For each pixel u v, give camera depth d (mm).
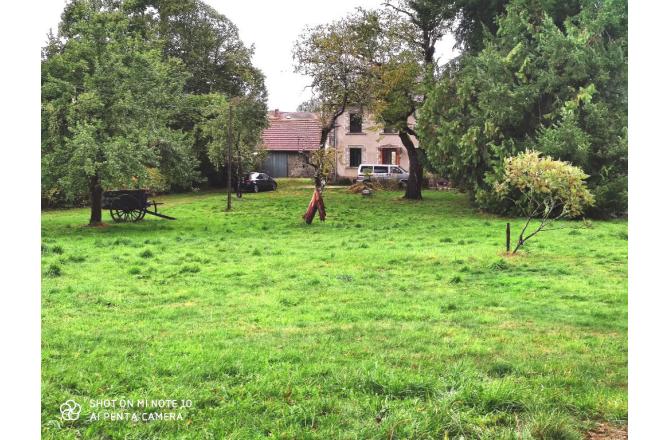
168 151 25953
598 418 5496
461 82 32406
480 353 7453
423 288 12133
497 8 34875
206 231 23000
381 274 13664
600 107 28578
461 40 38844
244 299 11000
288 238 20859
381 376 6305
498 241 19469
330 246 18547
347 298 11070
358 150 56969
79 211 32500
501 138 30219
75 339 8086
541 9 32219
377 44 36906
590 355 7402
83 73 23109
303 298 11141
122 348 7621
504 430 5141
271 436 5105
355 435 5102
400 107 37000
